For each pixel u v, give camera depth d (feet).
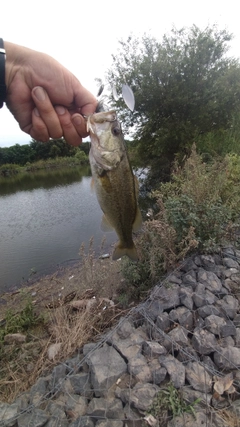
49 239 5.66
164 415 1.33
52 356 2.01
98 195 1.14
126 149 1.17
